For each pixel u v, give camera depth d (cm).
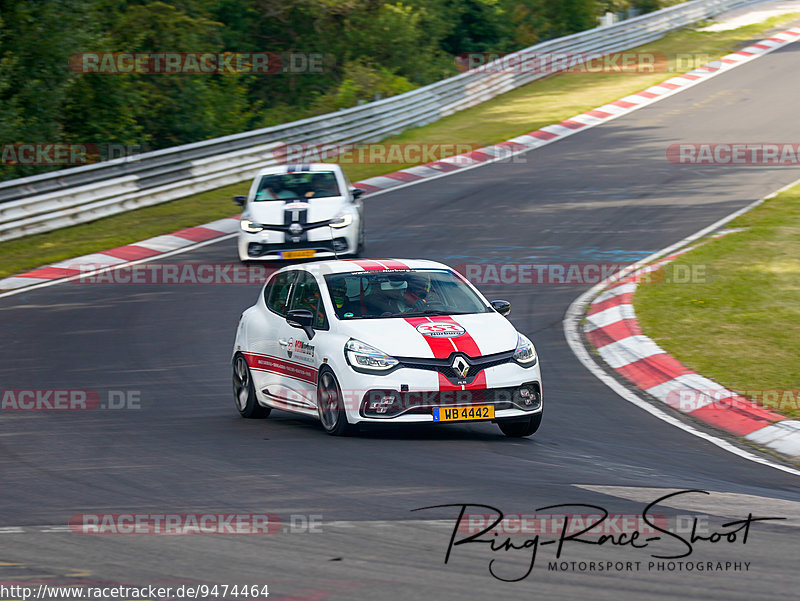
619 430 3319
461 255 6600
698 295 5206
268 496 2400
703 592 1709
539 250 6669
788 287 5266
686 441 3197
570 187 8725
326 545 1983
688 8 18250
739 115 11700
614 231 7125
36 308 5628
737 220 7125
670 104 12612
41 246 7275
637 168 9369
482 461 2798
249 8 15388
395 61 15850
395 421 3003
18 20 9806
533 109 12781
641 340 4472
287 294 3591
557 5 18088
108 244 7275
